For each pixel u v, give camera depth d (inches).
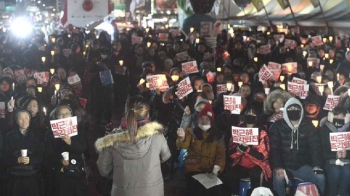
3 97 389.1
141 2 1280.8
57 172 285.6
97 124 534.6
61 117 295.1
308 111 318.7
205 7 1048.2
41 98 411.8
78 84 489.4
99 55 613.0
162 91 405.4
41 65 590.2
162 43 822.5
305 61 629.0
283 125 287.9
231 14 1492.4
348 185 296.7
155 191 232.1
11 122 341.4
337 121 303.9
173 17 2305.6
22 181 281.4
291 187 288.7
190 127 314.2
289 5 1223.5
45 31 1440.7
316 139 286.5
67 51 634.2
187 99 387.9
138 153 228.8
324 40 810.2
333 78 492.1
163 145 235.9
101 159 233.9
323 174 287.1
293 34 1004.6
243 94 396.5
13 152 282.0
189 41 766.5
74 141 289.1
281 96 337.4
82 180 289.4
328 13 1146.0
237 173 294.0
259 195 275.7
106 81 528.7
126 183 229.6
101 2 966.4
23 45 788.0
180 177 380.8
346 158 299.0
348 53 521.7
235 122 350.9
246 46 787.4
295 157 286.0
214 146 285.6
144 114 236.1
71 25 976.9
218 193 282.8
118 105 593.9
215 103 396.5
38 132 323.0
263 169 288.4
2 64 568.4
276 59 665.0
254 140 286.2
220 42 805.9
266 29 1227.9
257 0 1226.6
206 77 467.5
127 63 648.4
